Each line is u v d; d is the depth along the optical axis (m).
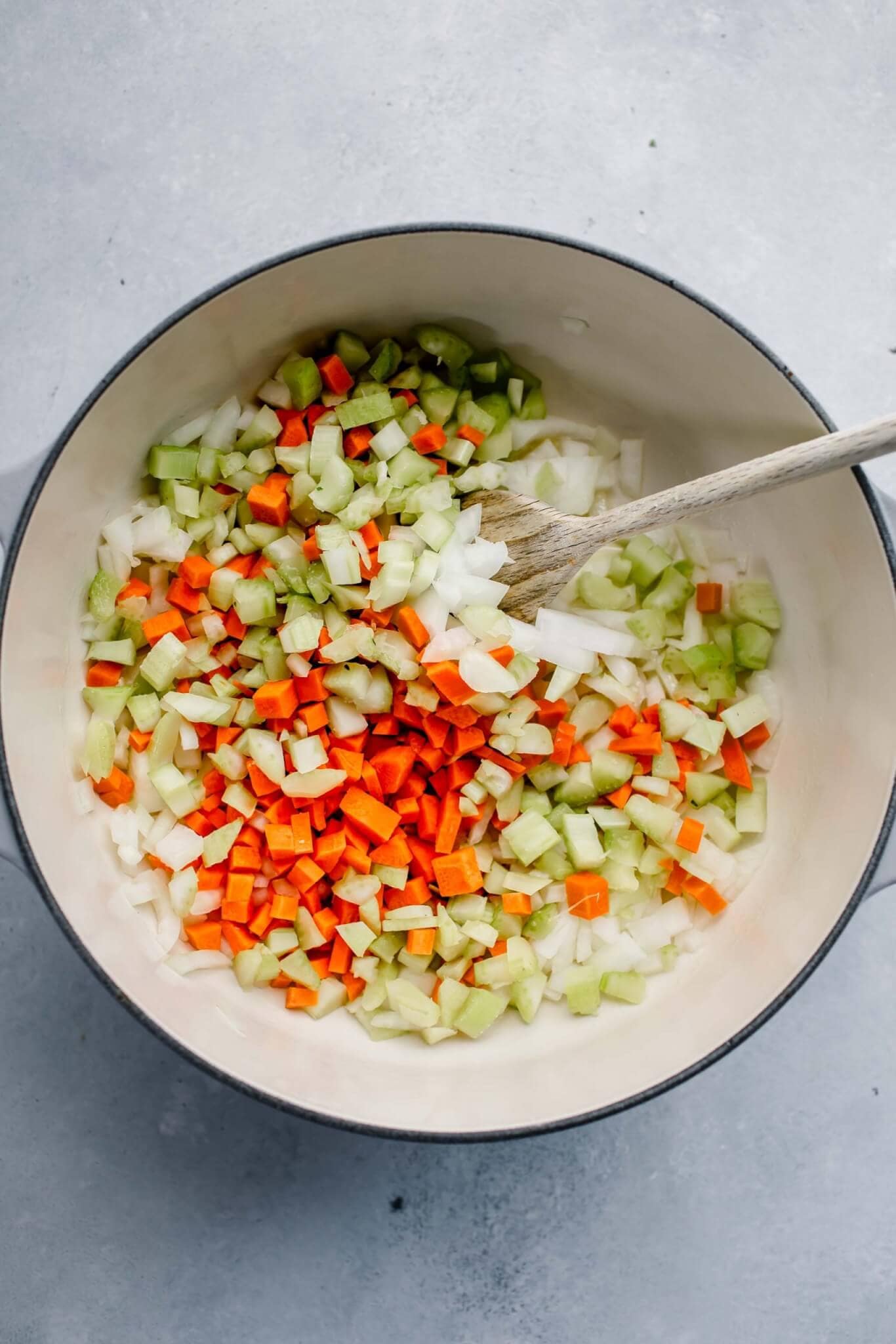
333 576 0.62
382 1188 0.66
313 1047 0.62
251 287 0.59
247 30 0.66
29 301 0.66
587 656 0.64
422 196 0.66
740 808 0.65
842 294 0.66
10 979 0.66
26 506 0.57
